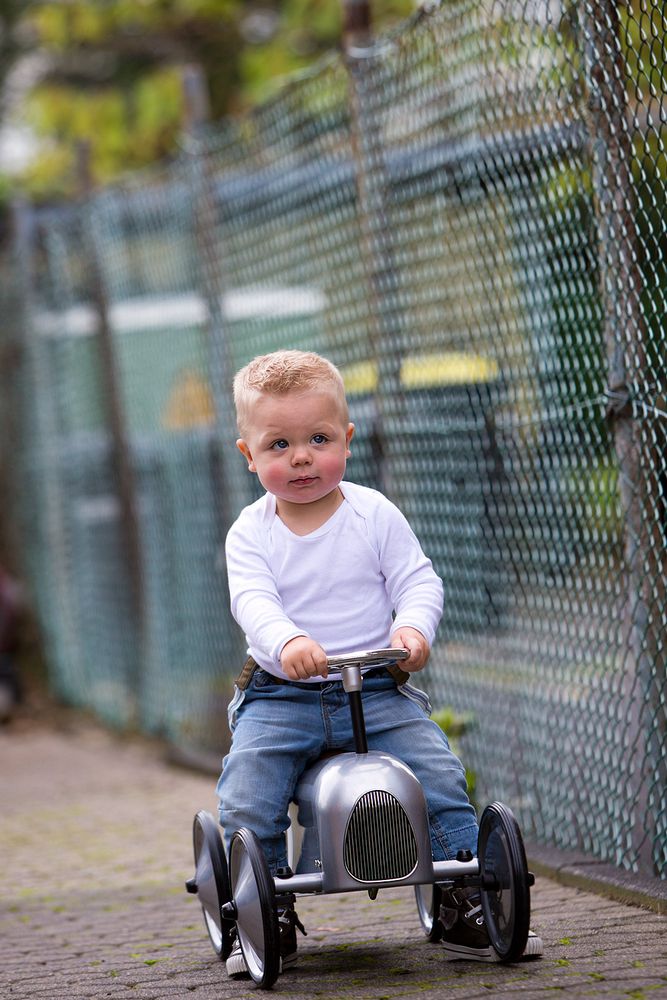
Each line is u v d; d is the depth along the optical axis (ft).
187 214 40.01
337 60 31.55
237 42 88.74
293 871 20.25
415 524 30.68
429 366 29.45
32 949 23.56
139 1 82.48
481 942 19.67
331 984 19.12
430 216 28.96
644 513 23.21
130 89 91.25
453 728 29.22
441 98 28.14
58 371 52.37
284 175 34.73
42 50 92.63
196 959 21.70
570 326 25.03
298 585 19.71
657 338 22.74
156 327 43.01
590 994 17.30
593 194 23.80
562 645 26.30
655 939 20.24
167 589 44.19
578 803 25.95
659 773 23.16
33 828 35.73
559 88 24.44
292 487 19.29
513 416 26.99
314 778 19.24
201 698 42.68
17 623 55.62
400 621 19.21
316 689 19.61
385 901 24.80
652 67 21.61
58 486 53.83
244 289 37.32
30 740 50.85
